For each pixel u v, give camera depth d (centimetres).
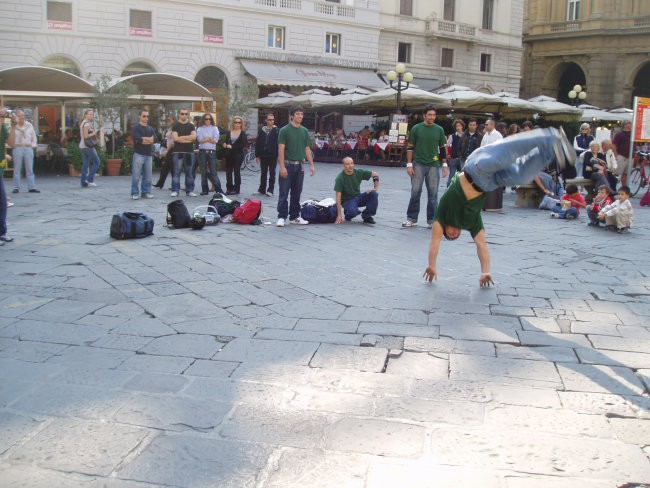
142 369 386
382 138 2525
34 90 1723
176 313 496
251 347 423
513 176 512
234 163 1298
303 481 268
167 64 2844
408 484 266
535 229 935
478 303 528
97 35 2656
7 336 442
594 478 271
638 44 3972
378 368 389
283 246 766
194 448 294
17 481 268
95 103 1747
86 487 264
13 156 1272
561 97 4672
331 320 480
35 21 2523
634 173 1856
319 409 334
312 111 3081
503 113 2777
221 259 687
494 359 405
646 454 291
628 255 747
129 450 292
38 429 311
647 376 380
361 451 292
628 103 4078
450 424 318
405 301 531
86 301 526
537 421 322
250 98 2538
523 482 268
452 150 1477
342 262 680
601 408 338
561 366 394
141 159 1195
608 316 498
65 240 784
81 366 390
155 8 2783
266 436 305
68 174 1705
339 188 948
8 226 878
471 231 577
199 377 374
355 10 3362
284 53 3152
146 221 809
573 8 4272
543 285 593
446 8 3753
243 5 3002
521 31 4075
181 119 1245
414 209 926
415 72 3666
